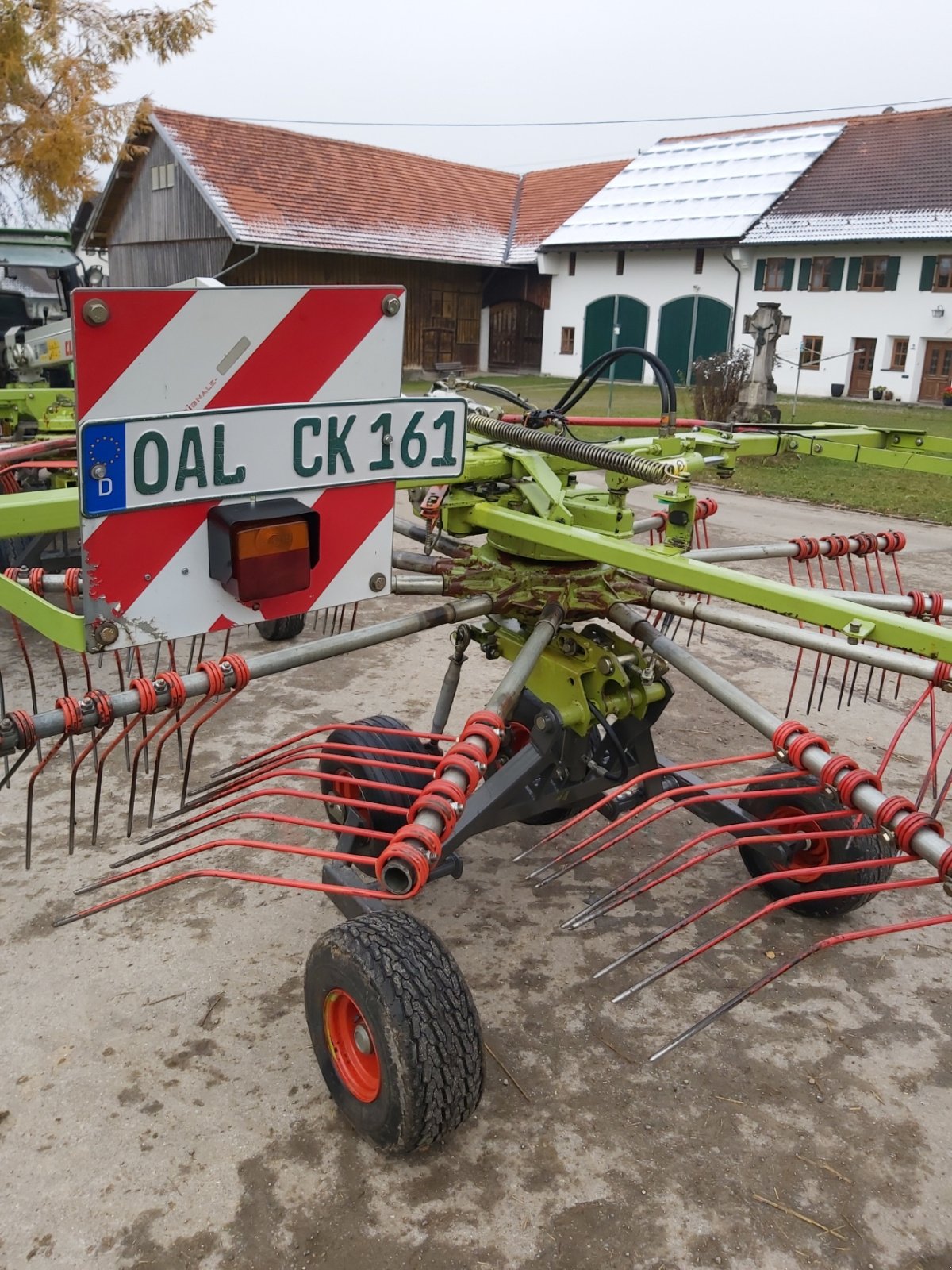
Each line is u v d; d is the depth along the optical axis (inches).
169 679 97.7
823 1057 116.2
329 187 1053.2
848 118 1155.3
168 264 1019.3
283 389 91.7
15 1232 91.4
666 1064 114.3
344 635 112.7
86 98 524.7
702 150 1208.8
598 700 128.9
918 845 90.9
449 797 93.0
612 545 110.7
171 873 147.9
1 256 398.6
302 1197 95.7
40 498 106.9
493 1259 90.1
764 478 528.7
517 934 136.6
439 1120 93.8
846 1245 92.8
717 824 146.6
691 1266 90.3
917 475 548.4
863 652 104.7
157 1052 113.3
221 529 89.8
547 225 1194.6
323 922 137.9
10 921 135.3
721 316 1067.3
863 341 998.4
